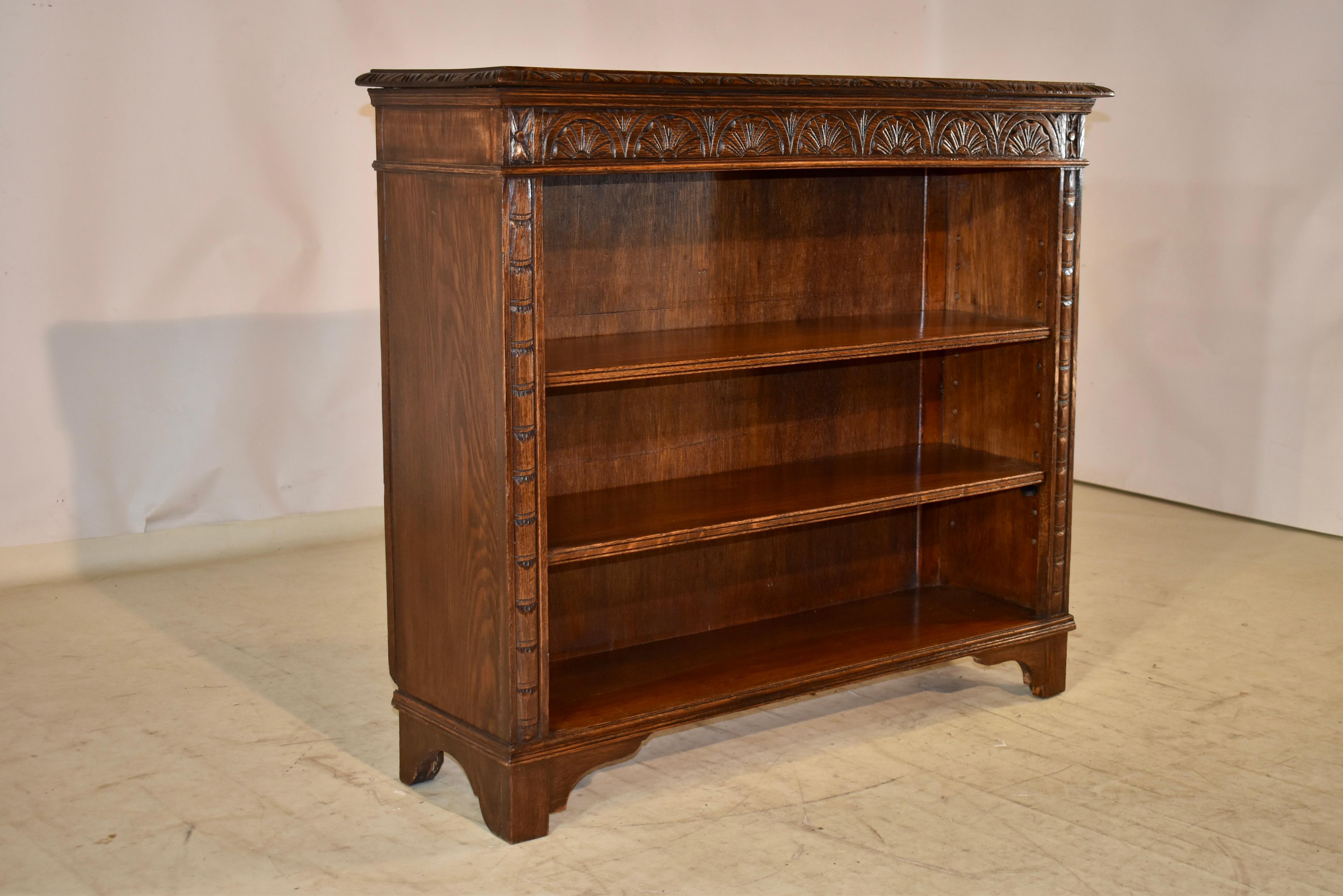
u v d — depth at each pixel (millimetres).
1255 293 5445
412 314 2852
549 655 3334
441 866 2719
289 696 3648
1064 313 3500
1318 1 5113
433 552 2918
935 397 3916
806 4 6230
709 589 3596
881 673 3357
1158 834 2854
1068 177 3428
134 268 4723
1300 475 5387
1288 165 5277
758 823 2906
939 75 6750
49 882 2641
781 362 3004
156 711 3525
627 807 2990
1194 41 5547
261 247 4965
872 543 3900
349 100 5062
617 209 3230
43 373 4609
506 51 5410
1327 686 3734
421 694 3047
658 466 3471
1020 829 2875
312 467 5211
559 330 3193
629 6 5703
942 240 3797
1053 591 3646
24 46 4406
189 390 4898
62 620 4266
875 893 2604
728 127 2801
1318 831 2873
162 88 4676
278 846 2805
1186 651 4023
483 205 2572
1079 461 6273
